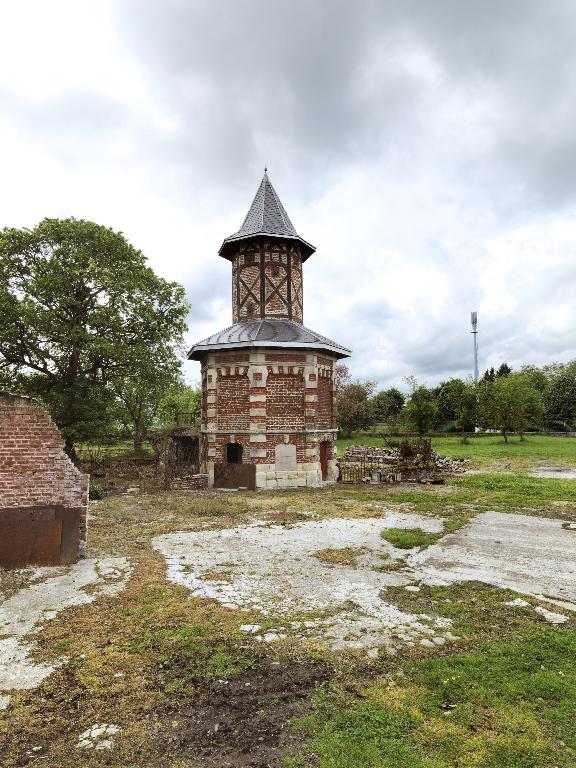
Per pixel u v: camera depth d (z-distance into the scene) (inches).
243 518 610.5
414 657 256.8
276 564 418.3
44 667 249.8
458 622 300.2
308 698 221.1
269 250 1008.9
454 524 561.9
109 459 1177.4
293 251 1029.8
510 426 1772.9
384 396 2417.6
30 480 414.6
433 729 196.9
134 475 1043.9
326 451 971.3
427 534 518.9
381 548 468.8
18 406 414.0
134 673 243.6
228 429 908.6
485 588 359.6
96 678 238.2
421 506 679.7
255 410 883.4
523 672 239.3
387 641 275.3
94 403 953.5
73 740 194.1
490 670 241.3
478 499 721.6
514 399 1755.7
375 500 733.9
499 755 181.0
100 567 408.5
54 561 414.9
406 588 360.5
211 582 372.2
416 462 940.0
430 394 1855.3
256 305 1003.3
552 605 326.3
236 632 286.7
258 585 366.3
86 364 997.2
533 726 197.6
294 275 1034.1
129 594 346.0
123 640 278.2
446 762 177.8
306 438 906.7
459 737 191.8
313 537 512.1
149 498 768.9
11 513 407.8
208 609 320.5
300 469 898.7
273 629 291.0
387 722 201.6
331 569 405.1
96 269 906.7
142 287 995.3
